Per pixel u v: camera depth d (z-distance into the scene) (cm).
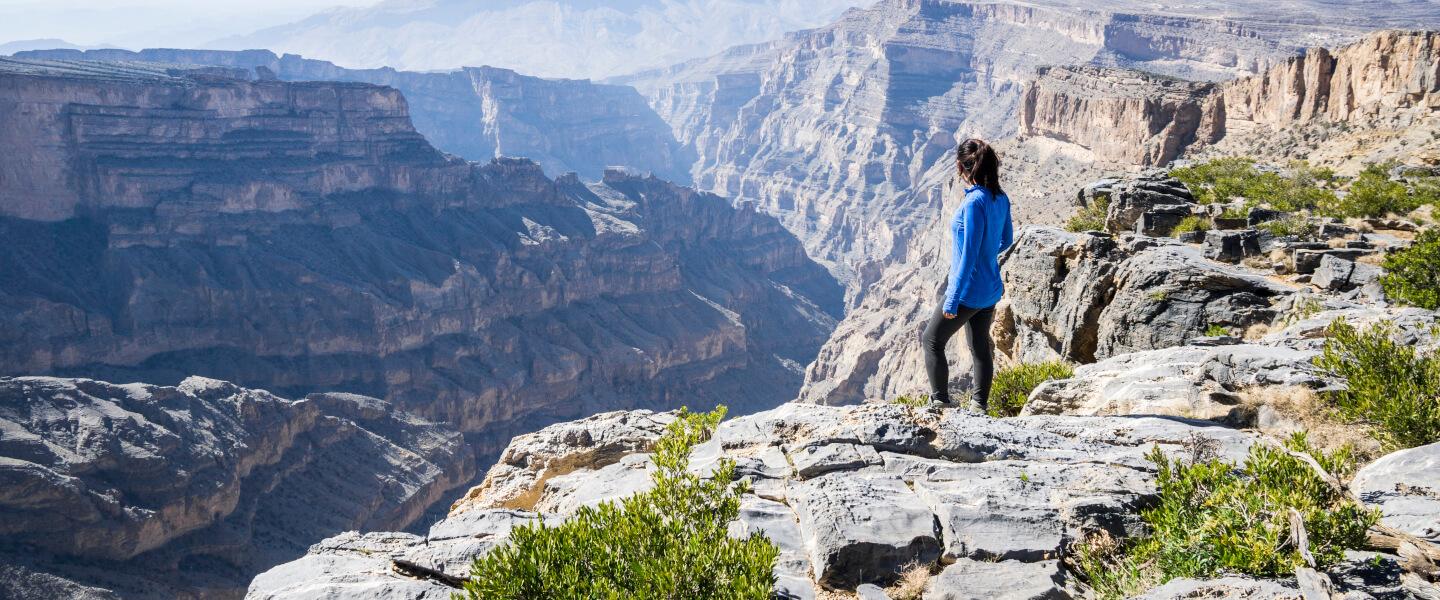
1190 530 590
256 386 14250
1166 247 1933
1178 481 651
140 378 13550
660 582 518
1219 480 630
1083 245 1889
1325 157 7300
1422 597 497
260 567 9231
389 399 14675
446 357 15688
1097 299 1838
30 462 8250
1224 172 4931
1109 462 760
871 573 620
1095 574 590
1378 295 1684
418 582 607
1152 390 1021
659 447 688
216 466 9431
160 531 8712
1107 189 3145
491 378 15788
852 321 17588
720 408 950
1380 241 2208
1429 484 625
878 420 837
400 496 11119
